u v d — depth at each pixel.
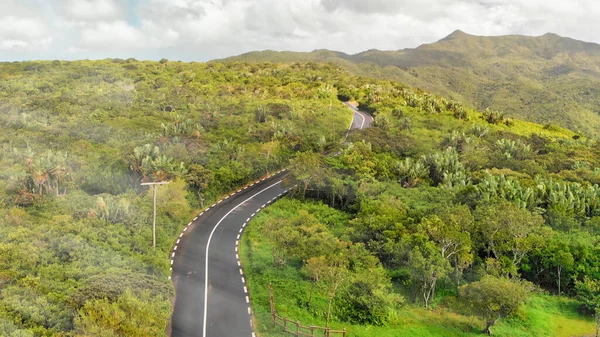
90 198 40.56
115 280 25.83
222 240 40.97
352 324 28.94
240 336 25.73
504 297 28.72
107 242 32.38
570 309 34.81
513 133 86.62
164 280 29.98
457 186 50.09
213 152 58.69
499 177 49.41
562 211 43.59
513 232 37.22
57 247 29.31
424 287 32.94
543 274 38.22
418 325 30.22
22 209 35.53
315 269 30.22
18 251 27.00
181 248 38.66
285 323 26.75
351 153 59.41
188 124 67.81
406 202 45.75
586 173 57.44
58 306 21.95
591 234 41.94
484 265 35.72
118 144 58.22
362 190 49.41
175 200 44.38
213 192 52.62
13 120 64.81
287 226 36.56
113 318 21.27
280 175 63.88
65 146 55.03
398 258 35.53
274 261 35.81
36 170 38.94
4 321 19.50
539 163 64.62
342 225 45.34
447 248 35.53
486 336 29.92
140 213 39.59
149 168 45.97
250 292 31.27
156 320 23.94
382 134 73.38
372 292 30.30
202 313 28.00
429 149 69.00
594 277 36.34
